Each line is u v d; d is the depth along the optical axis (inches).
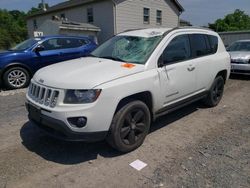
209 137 172.7
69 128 129.5
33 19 1250.6
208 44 218.4
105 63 157.5
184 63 182.2
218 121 203.3
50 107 134.0
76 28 762.8
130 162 140.3
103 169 133.6
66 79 135.3
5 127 187.6
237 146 159.0
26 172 130.3
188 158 143.9
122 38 188.1
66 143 161.9
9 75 316.2
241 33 910.4
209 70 213.2
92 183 121.7
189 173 129.1
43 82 142.3
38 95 144.3
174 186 118.9
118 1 793.6
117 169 133.6
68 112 128.2
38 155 147.2
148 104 161.6
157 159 143.3
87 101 129.0
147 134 176.1
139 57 161.9
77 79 134.0
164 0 943.0
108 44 193.0
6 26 2079.2
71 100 129.6
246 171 131.0
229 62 243.0
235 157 145.3
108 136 142.5
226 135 175.9
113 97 134.6
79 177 126.5
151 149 155.2
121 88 137.9
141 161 141.2
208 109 233.1
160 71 161.3
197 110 229.9
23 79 327.9
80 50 369.1
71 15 967.6
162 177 126.0
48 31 796.0
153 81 155.8
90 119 129.6
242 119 207.9
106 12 813.2
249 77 402.9
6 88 323.0
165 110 173.5
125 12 819.4
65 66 158.1
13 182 122.2
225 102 257.3
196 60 195.9
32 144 160.6
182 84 181.5
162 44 167.3
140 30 195.3
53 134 139.9
